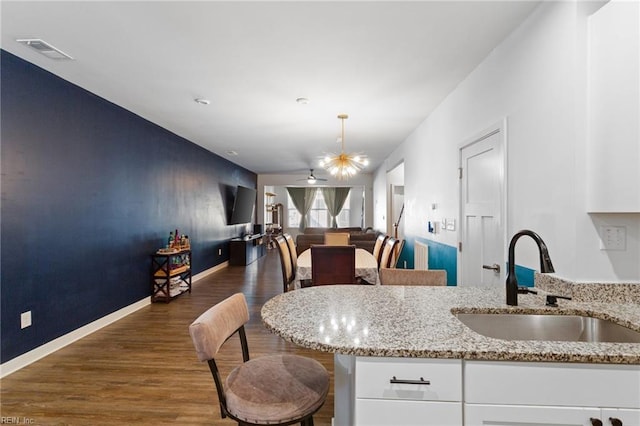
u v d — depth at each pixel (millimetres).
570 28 1604
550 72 1758
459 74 2785
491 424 989
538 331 1431
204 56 2482
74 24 2051
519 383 983
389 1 1824
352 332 1117
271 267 7145
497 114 2314
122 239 3723
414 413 1001
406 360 1004
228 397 1170
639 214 1572
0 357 2334
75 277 3025
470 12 1923
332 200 12305
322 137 5156
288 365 1359
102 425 1825
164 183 4664
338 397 1458
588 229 1574
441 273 2127
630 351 971
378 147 5914
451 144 3209
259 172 9766
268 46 2328
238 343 2959
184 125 4469
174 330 3281
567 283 1597
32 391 2158
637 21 1389
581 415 966
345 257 3072
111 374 2383
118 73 2785
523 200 2006
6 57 2391
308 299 1559
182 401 2053
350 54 2445
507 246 2164
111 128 3533
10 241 2414
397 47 2334
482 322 1430
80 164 3096
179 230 5121
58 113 2840
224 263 7211
